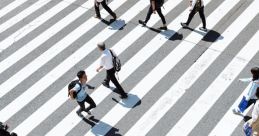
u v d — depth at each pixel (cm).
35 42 1491
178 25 1526
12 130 1225
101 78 1359
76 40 1490
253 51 1423
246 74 1352
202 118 1232
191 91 1308
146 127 1219
